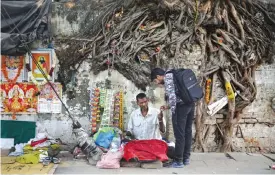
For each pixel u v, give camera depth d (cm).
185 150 650
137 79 737
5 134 738
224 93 759
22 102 739
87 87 743
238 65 760
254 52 771
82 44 741
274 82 775
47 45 739
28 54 729
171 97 614
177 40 741
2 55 704
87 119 744
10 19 654
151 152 627
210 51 754
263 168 636
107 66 739
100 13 759
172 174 591
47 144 693
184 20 762
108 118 724
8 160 658
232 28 779
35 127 741
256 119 769
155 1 763
